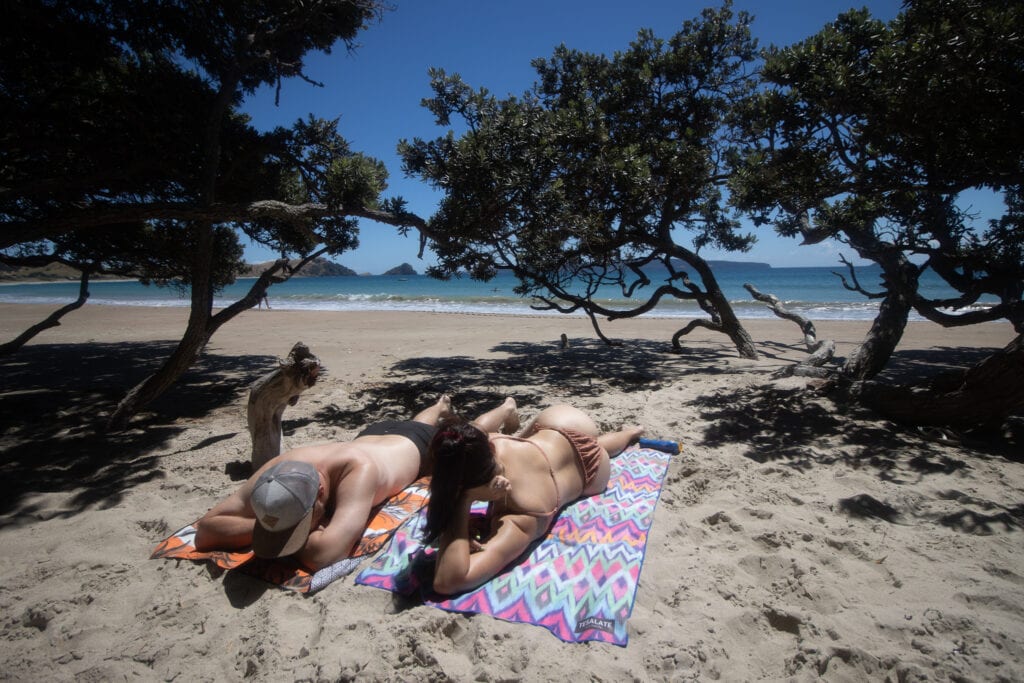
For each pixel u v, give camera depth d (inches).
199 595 111.7
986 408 207.5
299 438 225.3
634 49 403.5
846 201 242.5
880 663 91.8
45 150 246.1
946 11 175.6
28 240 198.7
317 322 753.6
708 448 200.8
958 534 136.8
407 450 153.5
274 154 297.7
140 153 262.8
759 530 136.5
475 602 108.0
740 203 259.3
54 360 451.2
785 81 250.7
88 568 120.8
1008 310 241.6
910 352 470.0
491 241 276.5
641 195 349.7
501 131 259.1
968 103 181.5
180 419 267.7
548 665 91.7
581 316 826.8
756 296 548.1
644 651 95.4
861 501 151.6
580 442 144.9
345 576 118.3
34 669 92.6
